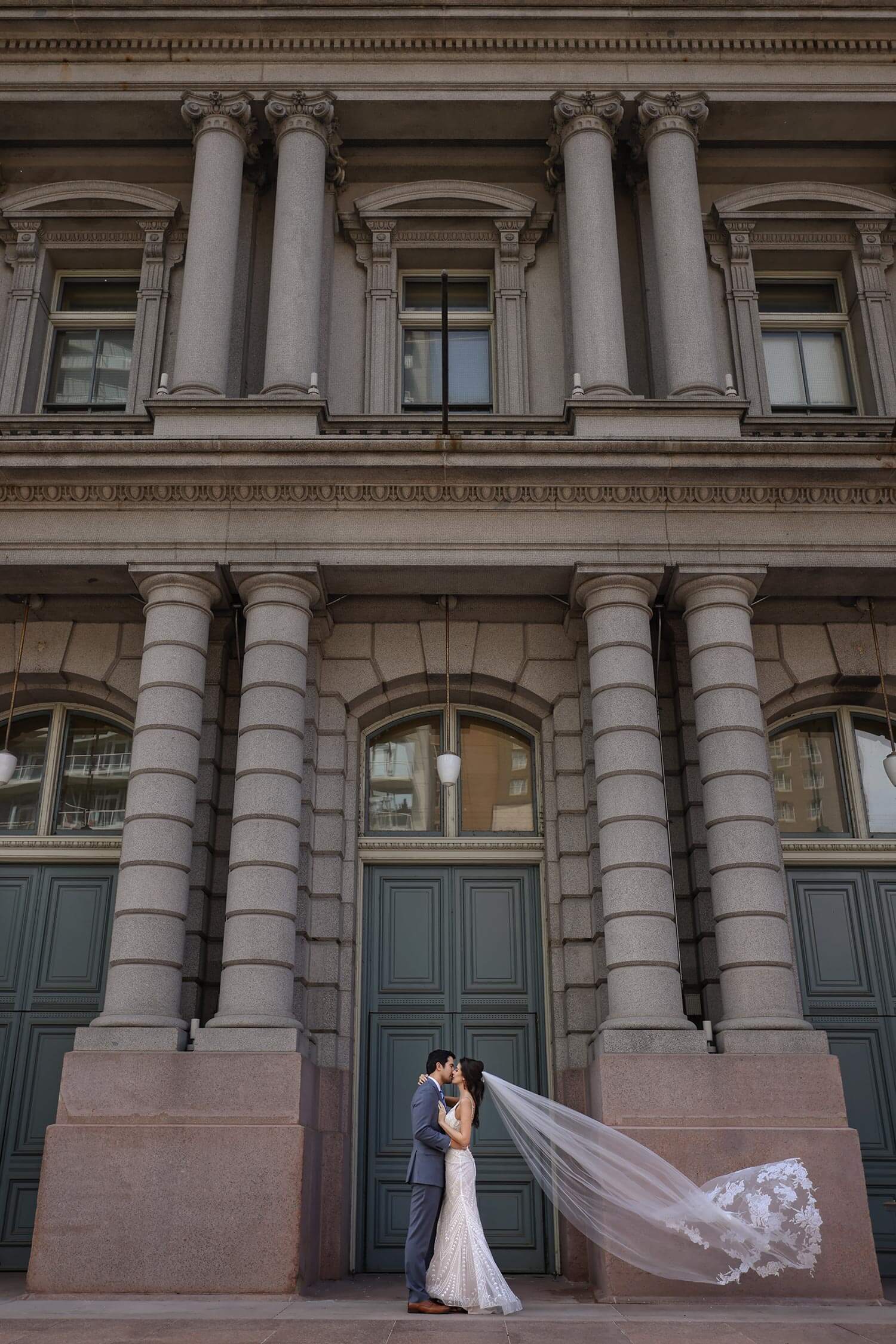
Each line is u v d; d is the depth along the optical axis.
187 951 12.70
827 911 13.91
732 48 15.93
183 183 16.52
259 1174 10.55
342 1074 12.69
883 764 13.71
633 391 15.42
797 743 14.90
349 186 16.55
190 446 13.05
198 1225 10.43
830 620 14.42
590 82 15.73
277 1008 11.46
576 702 14.05
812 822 14.48
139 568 12.99
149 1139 10.69
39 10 15.66
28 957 13.73
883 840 14.27
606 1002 12.51
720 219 16.20
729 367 15.73
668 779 13.66
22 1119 13.13
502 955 13.67
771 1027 11.26
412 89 15.69
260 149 16.08
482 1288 9.38
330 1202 12.06
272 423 13.71
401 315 16.17
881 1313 9.52
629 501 13.29
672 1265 10.29
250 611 13.01
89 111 15.77
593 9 15.70
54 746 14.70
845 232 16.36
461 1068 10.26
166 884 11.84
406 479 13.18
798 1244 10.33
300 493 13.26
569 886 13.27
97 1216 10.48
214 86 15.62
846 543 13.20
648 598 13.19
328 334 15.38
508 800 14.46
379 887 13.95
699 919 12.95
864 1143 12.99
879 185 16.62
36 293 16.00
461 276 16.52
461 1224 9.61
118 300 16.62
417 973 13.59
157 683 12.55
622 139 16.11
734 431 13.77
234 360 15.08
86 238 16.27
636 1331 8.37
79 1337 7.95
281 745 12.37
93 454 13.12
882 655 14.38
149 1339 7.82
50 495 13.27
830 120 16.02
